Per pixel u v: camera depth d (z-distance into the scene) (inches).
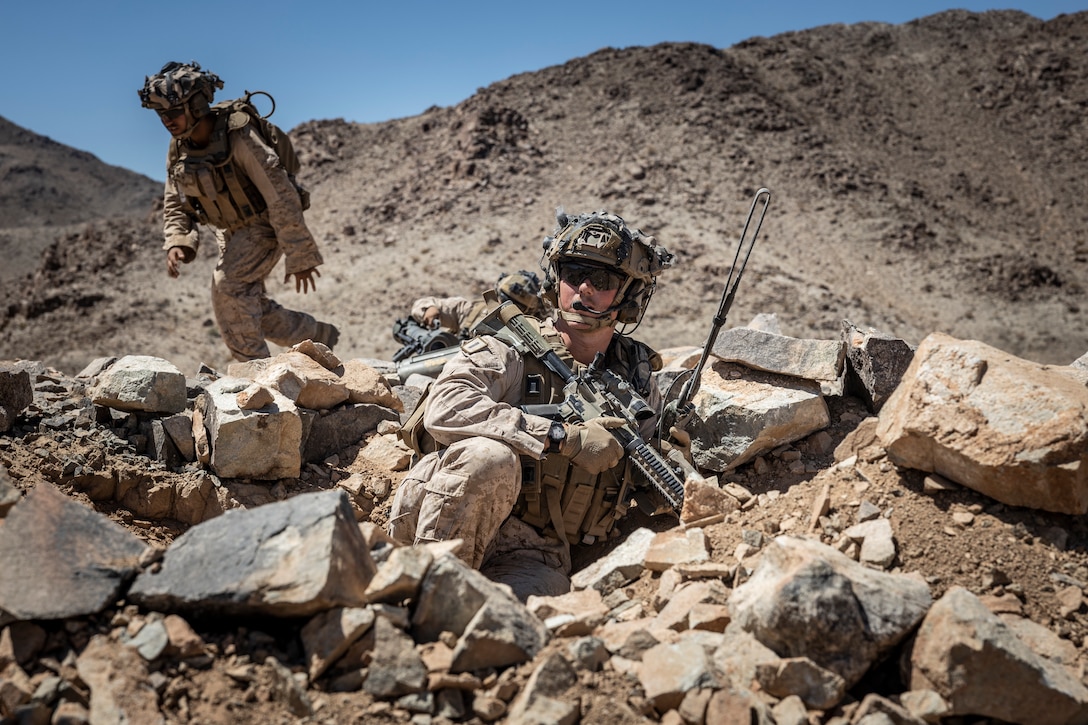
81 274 1526.8
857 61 2480.3
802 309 1220.5
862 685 94.7
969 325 1284.4
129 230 1680.6
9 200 3944.4
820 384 154.4
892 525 117.5
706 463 149.2
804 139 1898.4
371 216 1641.2
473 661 89.0
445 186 1664.6
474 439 125.2
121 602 90.3
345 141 2079.2
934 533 115.2
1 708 77.4
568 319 140.8
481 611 90.6
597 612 101.7
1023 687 86.5
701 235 1449.3
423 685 85.7
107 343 1154.0
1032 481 110.7
